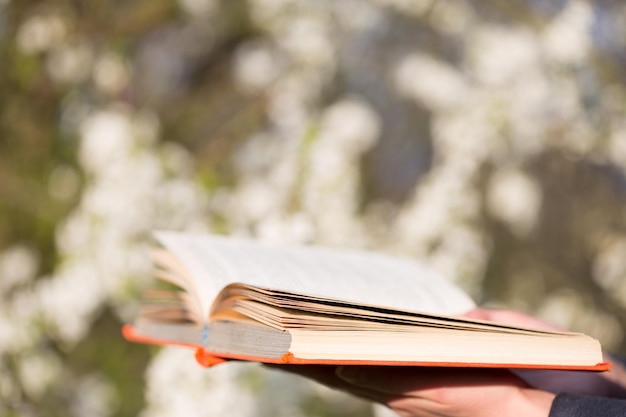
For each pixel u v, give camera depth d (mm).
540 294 3664
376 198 3510
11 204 2895
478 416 956
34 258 2863
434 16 3289
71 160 2895
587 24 3234
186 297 1177
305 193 2691
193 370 2273
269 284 1054
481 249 3178
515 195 3412
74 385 2721
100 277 2609
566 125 3316
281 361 829
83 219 2635
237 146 3186
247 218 2670
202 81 3260
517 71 3207
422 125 3504
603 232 3812
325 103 3242
